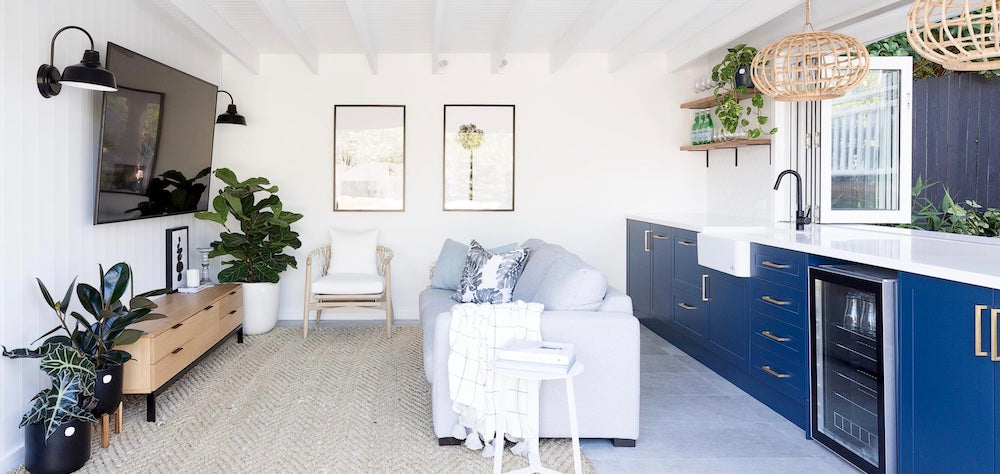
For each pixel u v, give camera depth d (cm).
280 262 537
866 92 425
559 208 602
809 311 308
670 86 604
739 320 386
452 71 590
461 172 594
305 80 584
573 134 600
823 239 343
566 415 297
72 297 332
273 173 584
